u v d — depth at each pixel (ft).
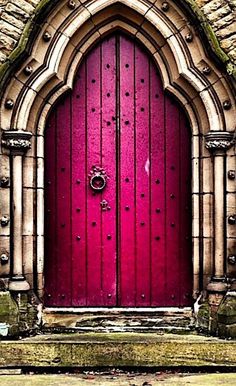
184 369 26.14
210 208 28.45
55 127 29.55
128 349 26.22
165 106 29.53
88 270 29.50
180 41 28.30
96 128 29.55
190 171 29.50
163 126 29.53
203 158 28.66
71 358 26.13
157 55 29.12
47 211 29.50
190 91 28.60
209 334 27.66
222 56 27.27
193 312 28.81
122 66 29.55
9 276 27.84
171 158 29.53
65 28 28.22
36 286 28.68
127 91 29.63
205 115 28.50
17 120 27.94
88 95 29.55
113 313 29.12
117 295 29.48
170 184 29.53
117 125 29.58
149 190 29.53
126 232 29.55
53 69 28.14
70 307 29.37
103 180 29.48
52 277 29.48
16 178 27.89
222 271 27.91
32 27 27.14
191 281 29.37
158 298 29.45
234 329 26.73
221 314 26.94
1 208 27.71
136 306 29.43
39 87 28.12
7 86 27.73
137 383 24.36
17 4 27.68
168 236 29.55
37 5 27.17
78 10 28.25
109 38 29.55
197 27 27.68
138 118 29.53
